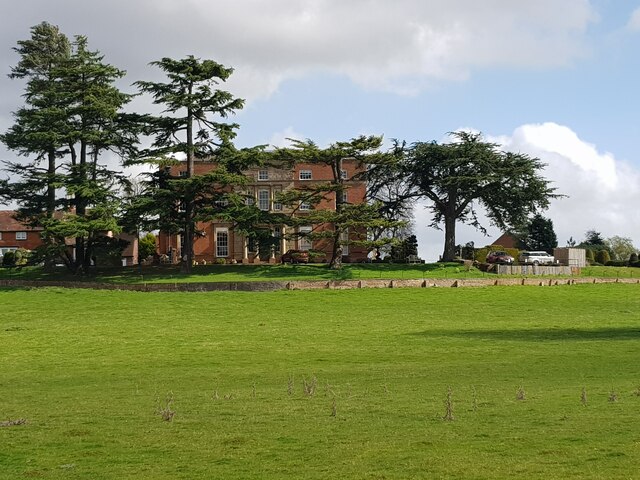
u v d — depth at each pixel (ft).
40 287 233.96
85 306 201.57
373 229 294.46
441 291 226.58
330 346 137.90
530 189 284.41
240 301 207.00
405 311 191.72
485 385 91.45
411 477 52.19
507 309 196.13
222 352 133.18
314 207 274.36
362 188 322.14
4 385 104.17
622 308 199.52
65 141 257.34
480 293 223.92
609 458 55.11
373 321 174.60
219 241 313.12
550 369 105.70
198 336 153.58
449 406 71.46
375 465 55.21
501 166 287.07
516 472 52.49
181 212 266.77
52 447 62.80
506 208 288.92
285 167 302.86
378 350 131.95
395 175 290.76
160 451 60.85
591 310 195.52
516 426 66.28
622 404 75.25
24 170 261.85
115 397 89.51
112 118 259.60
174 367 118.42
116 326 169.58
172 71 257.96
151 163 248.11
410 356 124.47
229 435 65.82
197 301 207.41
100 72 262.06
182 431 67.82
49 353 135.33
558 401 77.71
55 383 105.09
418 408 76.13
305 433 65.87
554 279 252.83
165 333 158.30
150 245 329.72
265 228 261.85
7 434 67.82
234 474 54.13
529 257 308.40
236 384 99.40
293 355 128.16
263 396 86.63
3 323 176.45
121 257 293.02
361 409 76.43
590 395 81.20
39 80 275.39
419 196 298.35
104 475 54.54
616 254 469.57
